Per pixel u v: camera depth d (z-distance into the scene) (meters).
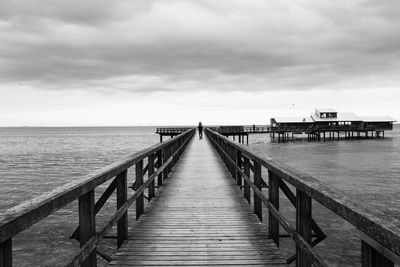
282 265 3.97
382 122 80.56
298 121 76.38
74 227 11.59
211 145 23.69
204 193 7.96
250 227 5.37
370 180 21.70
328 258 8.91
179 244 4.63
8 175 25.89
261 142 73.56
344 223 11.67
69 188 2.44
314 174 24.58
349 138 82.00
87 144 74.75
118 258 4.16
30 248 9.77
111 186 4.19
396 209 13.95
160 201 7.16
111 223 3.54
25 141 95.38
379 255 1.68
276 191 4.23
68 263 2.36
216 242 4.70
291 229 3.14
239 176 8.56
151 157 7.31
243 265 3.96
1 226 1.59
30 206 1.93
